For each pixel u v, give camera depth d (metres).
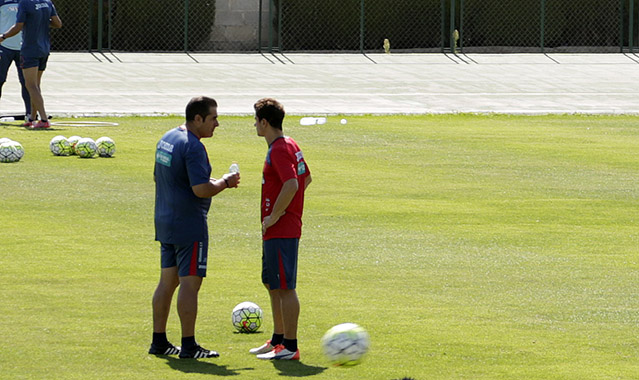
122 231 40.44
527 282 33.38
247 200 47.72
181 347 24.88
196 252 24.80
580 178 56.03
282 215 24.77
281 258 24.72
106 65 110.69
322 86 105.25
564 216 45.22
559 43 135.25
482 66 121.75
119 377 23.00
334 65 118.56
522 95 103.94
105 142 59.75
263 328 27.91
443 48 129.00
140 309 29.14
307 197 48.75
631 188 52.91
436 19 131.25
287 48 127.69
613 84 113.62
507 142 71.06
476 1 132.50
